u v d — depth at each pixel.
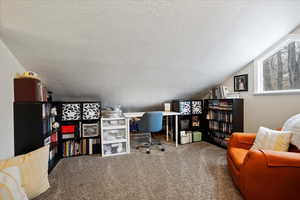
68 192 1.57
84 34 1.66
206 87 3.47
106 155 2.62
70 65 2.20
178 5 1.43
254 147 1.70
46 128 2.03
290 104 2.16
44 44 1.75
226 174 1.91
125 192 1.56
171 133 3.66
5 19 1.38
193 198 1.45
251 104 2.73
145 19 1.55
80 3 1.32
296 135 1.45
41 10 1.34
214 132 3.29
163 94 3.49
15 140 1.79
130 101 3.55
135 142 3.42
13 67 1.84
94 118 2.73
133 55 2.13
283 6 1.56
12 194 1.02
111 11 1.42
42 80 2.49
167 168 2.09
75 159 2.47
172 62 2.40
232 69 2.87
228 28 1.79
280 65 2.34
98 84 2.79
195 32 1.80
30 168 1.44
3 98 1.60
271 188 1.19
